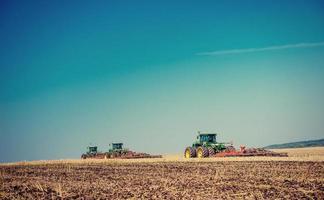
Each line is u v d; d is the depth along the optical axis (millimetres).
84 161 49500
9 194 18203
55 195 17656
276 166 28859
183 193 17016
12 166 43125
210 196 16062
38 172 31891
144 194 17188
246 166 29969
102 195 17312
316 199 14938
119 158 57656
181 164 36000
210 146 48625
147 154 59250
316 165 28750
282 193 16234
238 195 16109
